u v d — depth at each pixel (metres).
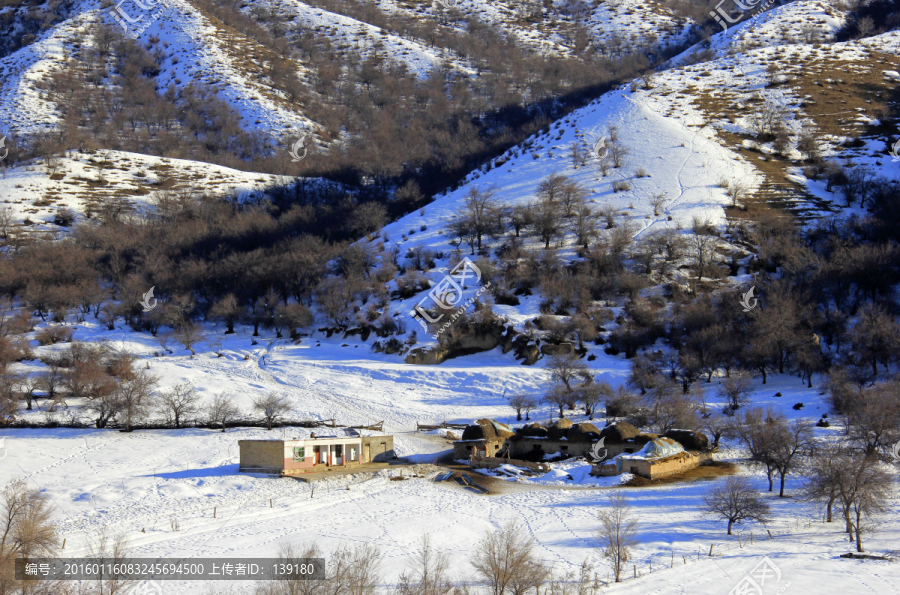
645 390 81.88
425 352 107.06
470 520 47.94
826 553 40.22
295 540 42.97
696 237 125.00
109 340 113.75
